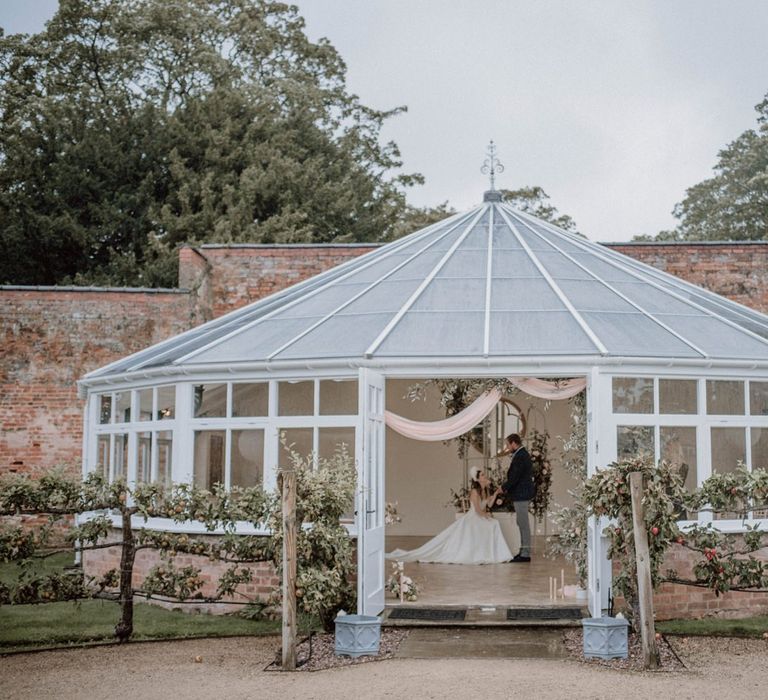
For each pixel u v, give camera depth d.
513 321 12.14
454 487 19.61
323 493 9.70
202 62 34.84
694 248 19.75
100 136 32.09
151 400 12.98
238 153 32.78
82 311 19.16
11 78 34.03
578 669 8.59
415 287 13.34
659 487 9.37
